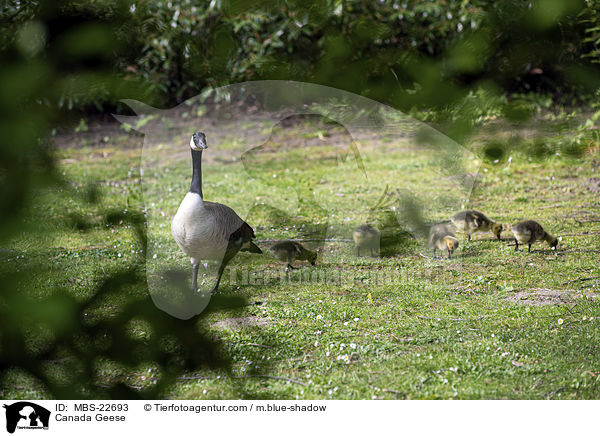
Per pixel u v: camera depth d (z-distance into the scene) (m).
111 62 14.26
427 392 5.19
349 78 14.73
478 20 14.48
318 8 14.69
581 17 14.52
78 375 5.62
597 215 10.30
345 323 6.55
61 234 9.70
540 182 12.47
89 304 6.96
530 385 5.24
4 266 8.01
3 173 6.73
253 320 6.68
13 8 9.90
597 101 15.11
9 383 5.49
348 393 5.21
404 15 14.90
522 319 6.51
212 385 5.45
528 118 14.97
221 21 14.84
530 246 8.84
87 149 15.30
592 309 6.70
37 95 7.57
